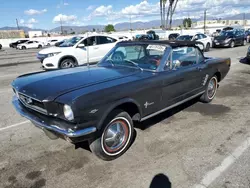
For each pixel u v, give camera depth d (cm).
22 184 264
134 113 340
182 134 383
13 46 3838
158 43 394
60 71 373
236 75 859
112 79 317
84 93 261
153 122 433
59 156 321
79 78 319
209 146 343
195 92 475
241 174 276
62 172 285
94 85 288
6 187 259
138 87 321
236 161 303
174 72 390
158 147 342
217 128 405
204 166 293
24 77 352
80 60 991
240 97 588
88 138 276
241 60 1218
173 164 298
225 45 1977
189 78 432
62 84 293
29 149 339
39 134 388
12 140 367
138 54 404
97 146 291
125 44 432
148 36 3133
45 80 315
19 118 460
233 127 408
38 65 1248
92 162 306
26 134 389
